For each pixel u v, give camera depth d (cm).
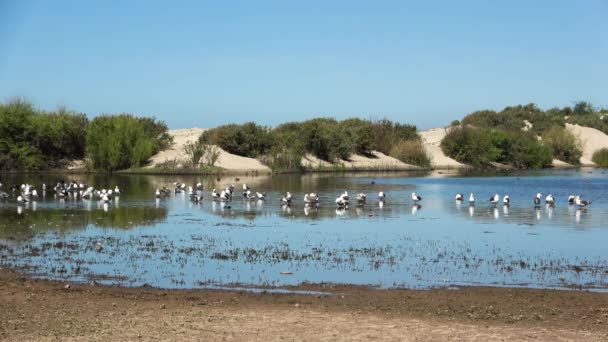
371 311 2014
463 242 3253
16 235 3406
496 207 5038
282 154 10331
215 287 2306
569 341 1731
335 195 6031
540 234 3544
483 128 14150
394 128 13488
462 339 1745
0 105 9631
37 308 2028
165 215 4366
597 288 2295
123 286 2316
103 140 9406
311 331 1811
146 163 9712
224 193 5325
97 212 4506
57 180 7712
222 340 1730
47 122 9825
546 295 2197
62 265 2650
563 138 14650
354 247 3092
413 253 2941
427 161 12400
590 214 4553
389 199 5697
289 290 2266
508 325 1878
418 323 1891
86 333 1781
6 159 9406
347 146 11662
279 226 3838
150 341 1716
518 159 13388
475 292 2238
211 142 10694
